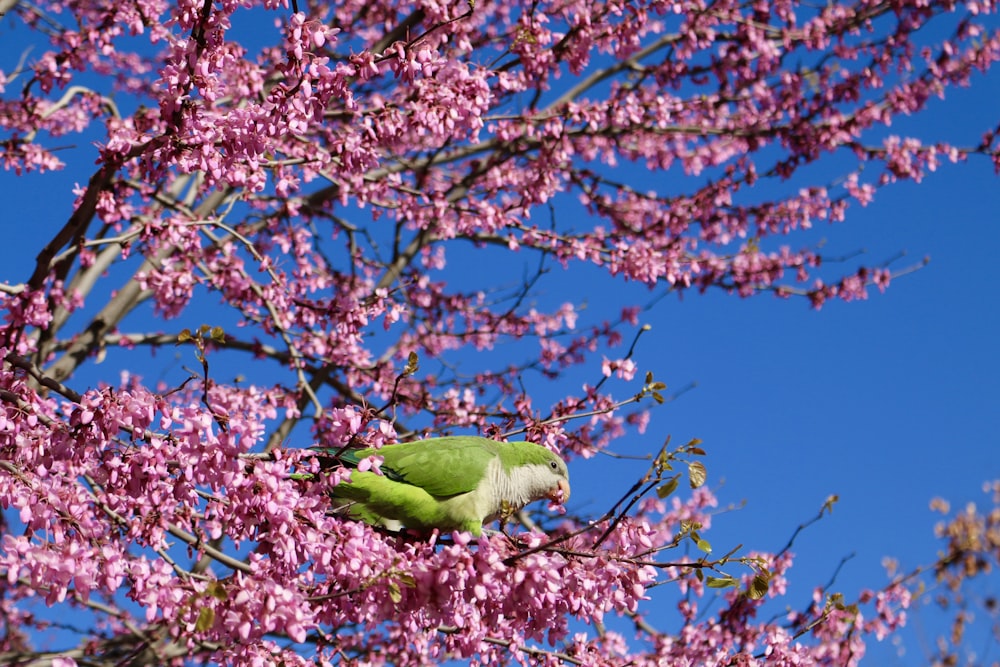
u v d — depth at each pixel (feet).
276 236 30.45
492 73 19.70
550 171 29.04
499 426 18.56
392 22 33.96
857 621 19.93
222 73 16.12
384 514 16.11
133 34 25.72
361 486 15.66
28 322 20.56
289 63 15.55
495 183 31.37
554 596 13.67
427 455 15.93
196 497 14.46
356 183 27.50
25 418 15.08
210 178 16.80
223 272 28.73
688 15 33.55
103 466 14.57
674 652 23.65
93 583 13.50
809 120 35.45
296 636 12.51
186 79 15.23
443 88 18.21
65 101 29.04
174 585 13.50
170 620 13.58
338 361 30.01
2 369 16.16
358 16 34.37
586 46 26.48
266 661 14.48
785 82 35.27
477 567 13.07
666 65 34.53
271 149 21.09
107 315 31.32
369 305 26.27
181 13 14.82
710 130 36.19
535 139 28.35
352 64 16.20
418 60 17.15
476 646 15.26
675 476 12.25
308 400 30.68
